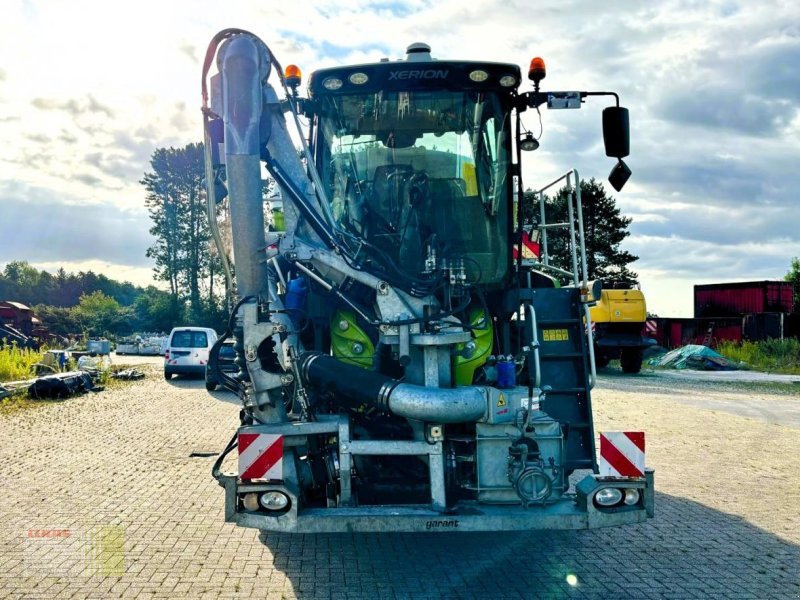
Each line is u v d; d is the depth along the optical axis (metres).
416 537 6.88
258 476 5.30
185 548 6.39
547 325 6.64
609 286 25.36
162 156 71.56
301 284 6.58
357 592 5.40
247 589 5.44
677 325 36.00
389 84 6.39
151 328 73.38
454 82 6.36
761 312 35.97
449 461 5.73
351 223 6.49
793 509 7.74
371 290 6.07
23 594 5.27
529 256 7.32
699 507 7.82
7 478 8.96
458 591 5.43
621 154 6.05
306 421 5.77
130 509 7.59
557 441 5.75
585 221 43.16
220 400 17.98
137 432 12.68
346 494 5.58
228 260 6.22
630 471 5.40
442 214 6.57
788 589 5.44
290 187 6.11
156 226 72.44
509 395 5.73
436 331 5.77
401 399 5.45
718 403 16.16
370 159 6.55
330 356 6.06
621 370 26.06
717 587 5.48
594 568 5.95
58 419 14.37
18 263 165.38
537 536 6.89
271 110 6.14
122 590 5.38
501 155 6.58
